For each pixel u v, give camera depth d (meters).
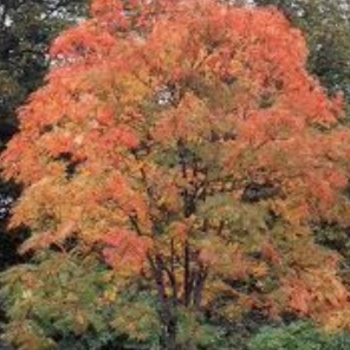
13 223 11.31
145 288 13.03
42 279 11.29
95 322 11.53
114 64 10.34
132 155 10.74
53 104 10.73
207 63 10.64
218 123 10.14
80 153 10.72
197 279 11.55
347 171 10.95
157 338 15.70
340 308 11.27
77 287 11.26
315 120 10.92
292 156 10.23
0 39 24.56
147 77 10.53
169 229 10.62
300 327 18.16
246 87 10.66
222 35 10.61
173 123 10.04
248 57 10.75
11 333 11.89
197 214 10.48
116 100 10.57
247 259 10.98
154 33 10.38
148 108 10.64
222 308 12.56
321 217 11.64
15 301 12.62
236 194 10.84
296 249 11.27
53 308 11.33
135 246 10.27
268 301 11.45
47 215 11.16
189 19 10.48
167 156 10.71
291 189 10.91
